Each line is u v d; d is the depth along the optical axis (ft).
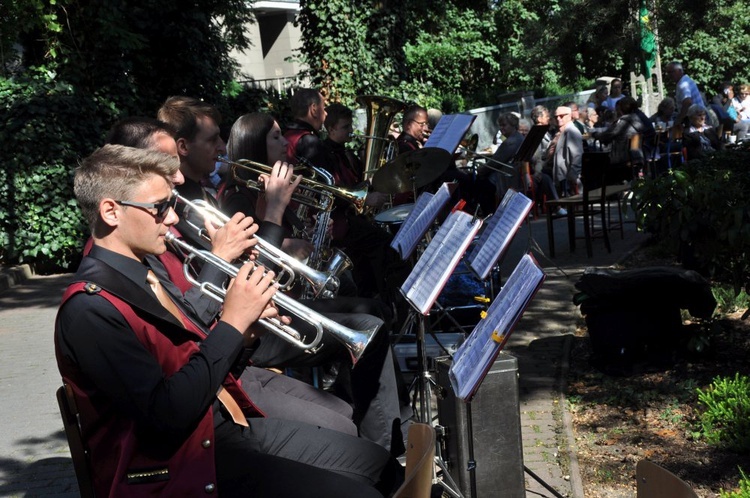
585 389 17.65
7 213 34.50
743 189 17.08
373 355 12.07
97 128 36.22
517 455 11.91
